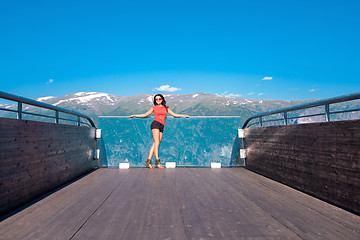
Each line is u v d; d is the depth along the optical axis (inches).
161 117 232.7
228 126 271.3
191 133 269.3
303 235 74.0
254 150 204.2
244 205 106.8
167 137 267.6
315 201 112.7
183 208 102.7
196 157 258.5
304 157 129.2
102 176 184.4
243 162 236.5
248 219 88.8
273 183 156.2
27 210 100.7
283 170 153.8
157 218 90.2
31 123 116.9
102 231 77.9
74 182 161.9
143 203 110.3
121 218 90.3
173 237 72.9
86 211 98.7
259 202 111.5
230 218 90.0
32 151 117.3
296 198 118.1
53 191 135.5
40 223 85.4
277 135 161.6
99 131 234.4
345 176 98.1
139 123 272.2
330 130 107.4
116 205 107.3
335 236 73.1
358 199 91.1
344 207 99.1
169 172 202.4
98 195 125.6
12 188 100.4
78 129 188.1
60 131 152.5
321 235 73.9
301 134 132.1
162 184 153.5
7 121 97.7
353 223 83.7
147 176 183.5
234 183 156.3
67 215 93.9
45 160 131.1
